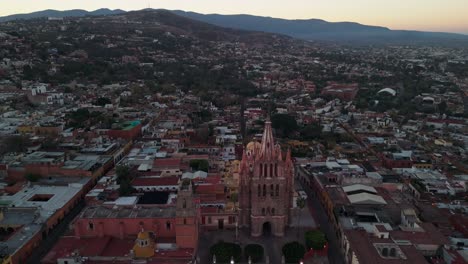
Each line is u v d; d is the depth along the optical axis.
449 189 137.62
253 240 110.50
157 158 163.75
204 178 138.88
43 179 148.12
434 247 95.75
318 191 144.00
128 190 130.50
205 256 103.25
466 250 94.50
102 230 104.19
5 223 113.00
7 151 169.38
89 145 182.38
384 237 99.56
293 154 183.00
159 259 93.50
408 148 189.88
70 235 106.75
